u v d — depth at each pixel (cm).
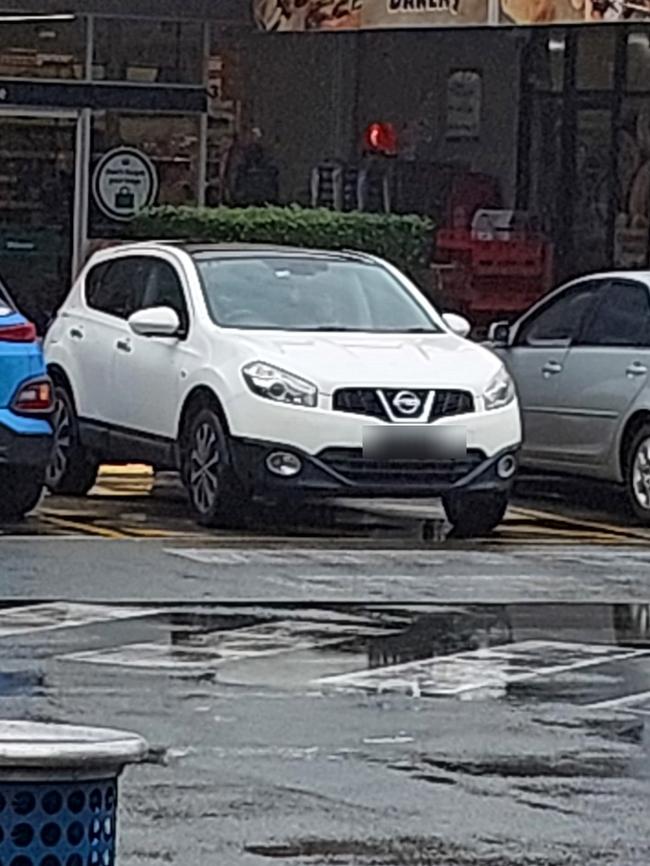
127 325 1617
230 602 1222
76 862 420
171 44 2297
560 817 779
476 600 1255
